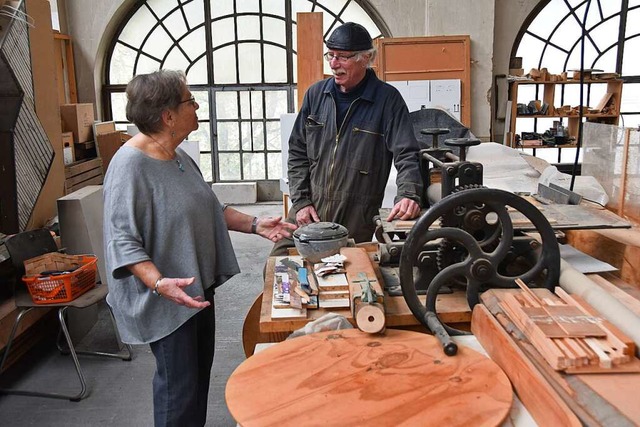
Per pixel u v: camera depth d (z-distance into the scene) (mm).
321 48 4297
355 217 2424
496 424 1028
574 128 6273
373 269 1644
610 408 953
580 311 1245
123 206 1670
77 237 3322
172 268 1779
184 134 1801
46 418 2623
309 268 1726
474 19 5926
